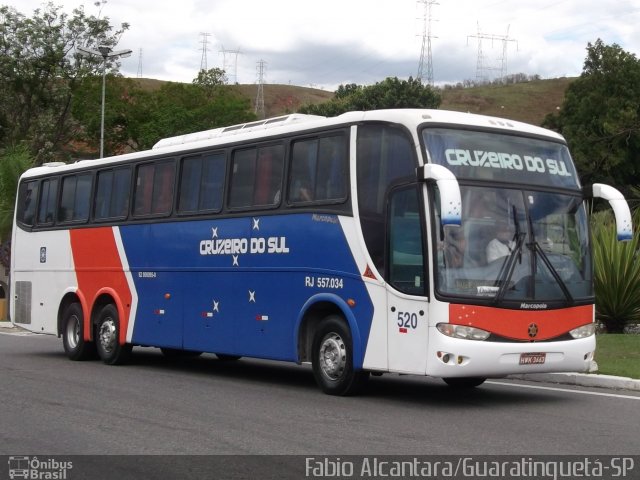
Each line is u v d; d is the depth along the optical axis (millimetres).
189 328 15516
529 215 11797
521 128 12344
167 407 11711
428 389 13641
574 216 12211
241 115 59594
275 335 13641
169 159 16422
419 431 9828
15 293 20766
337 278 12562
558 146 12516
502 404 11930
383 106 60938
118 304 17391
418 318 11344
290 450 8844
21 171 35531
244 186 14578
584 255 12156
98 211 18234
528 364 11398
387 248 11836
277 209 13773
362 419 10656
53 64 58781
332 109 64250
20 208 20875
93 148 61469
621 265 20562
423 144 11555
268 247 13883
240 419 10711
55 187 19750
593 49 60188
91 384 14289
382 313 11859
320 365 12938
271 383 14570
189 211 15742
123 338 17219
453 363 11031
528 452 8672
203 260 15266
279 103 141125
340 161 12750
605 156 56625
